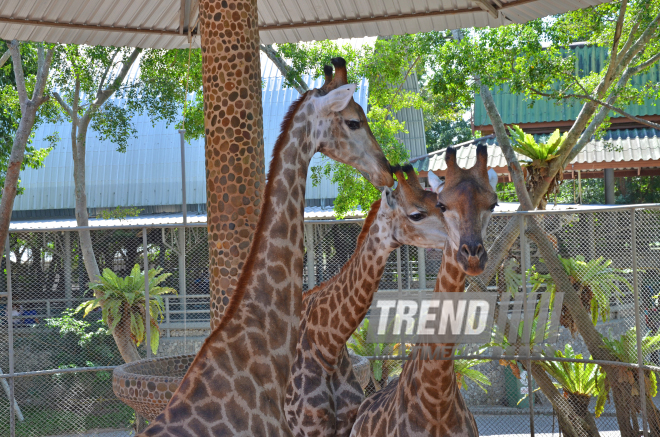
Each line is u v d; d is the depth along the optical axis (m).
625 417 7.26
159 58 14.12
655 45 12.31
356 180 13.61
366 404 3.56
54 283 8.06
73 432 7.91
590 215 7.09
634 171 18.23
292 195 2.70
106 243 9.25
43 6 6.50
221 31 3.83
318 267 6.81
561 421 8.29
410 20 7.19
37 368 7.88
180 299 8.32
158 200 19.78
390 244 3.39
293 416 3.76
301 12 7.00
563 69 11.30
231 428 2.17
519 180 11.26
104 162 20.48
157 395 3.84
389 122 13.91
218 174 3.82
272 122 19.53
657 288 6.86
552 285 7.21
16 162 12.05
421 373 2.86
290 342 2.55
